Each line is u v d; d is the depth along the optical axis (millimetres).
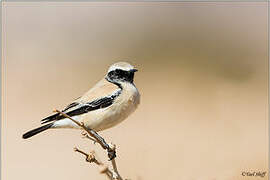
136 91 8602
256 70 20578
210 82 19422
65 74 20328
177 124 15336
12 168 12906
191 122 15430
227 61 21531
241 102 17172
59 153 13984
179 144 12508
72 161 13273
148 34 23641
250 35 23234
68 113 8375
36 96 18203
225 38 23141
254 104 16906
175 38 23547
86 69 21031
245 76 20141
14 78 19766
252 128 14469
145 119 16016
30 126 15836
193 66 21203
